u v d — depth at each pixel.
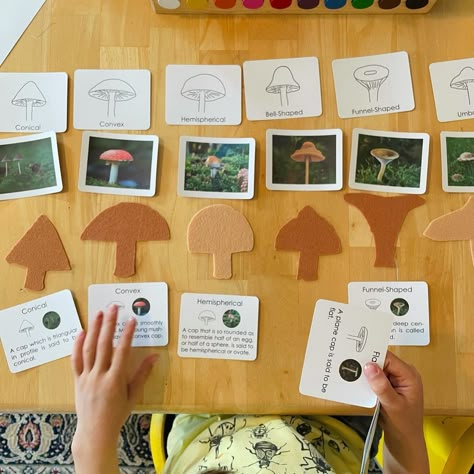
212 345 0.75
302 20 0.80
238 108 0.79
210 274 0.77
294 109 0.79
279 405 0.74
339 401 0.74
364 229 0.78
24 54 0.79
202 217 0.77
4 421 1.19
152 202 0.78
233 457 0.75
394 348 0.76
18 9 0.80
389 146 0.79
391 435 0.76
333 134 0.79
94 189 0.77
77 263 0.77
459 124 0.79
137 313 0.76
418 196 0.78
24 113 0.78
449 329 0.76
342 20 0.80
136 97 0.79
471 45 0.80
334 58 0.80
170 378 0.75
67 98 0.79
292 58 0.80
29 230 0.77
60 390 0.75
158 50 0.80
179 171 0.78
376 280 0.77
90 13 0.80
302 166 0.78
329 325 0.75
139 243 0.77
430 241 0.78
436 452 0.94
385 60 0.80
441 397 0.75
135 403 0.74
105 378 0.72
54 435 1.19
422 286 0.77
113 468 0.73
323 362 0.75
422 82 0.80
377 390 0.71
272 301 0.76
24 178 0.77
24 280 0.76
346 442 0.88
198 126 0.79
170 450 0.86
